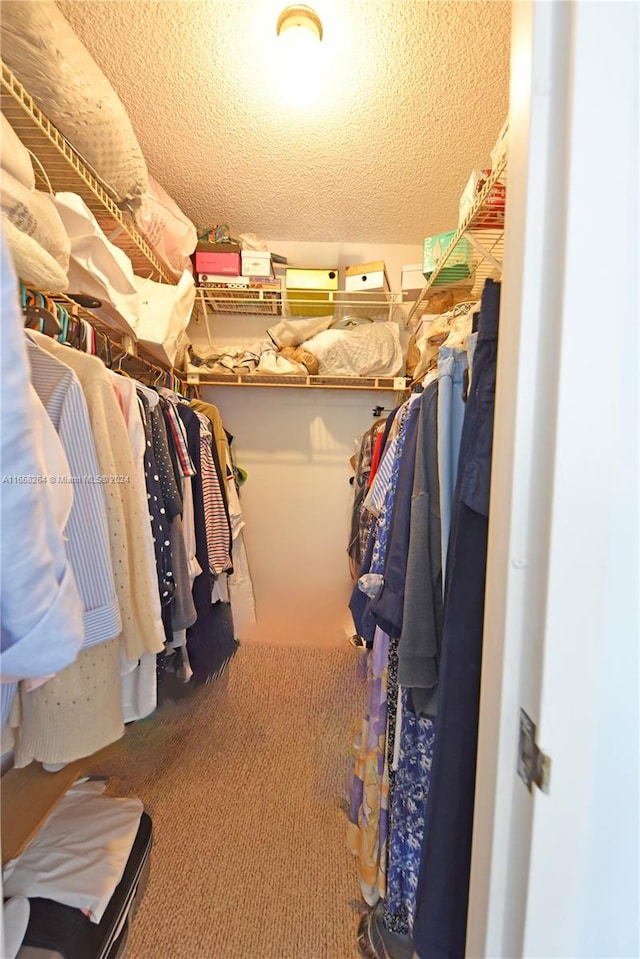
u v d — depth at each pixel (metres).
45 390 0.73
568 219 0.36
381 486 1.13
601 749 0.41
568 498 0.37
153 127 1.37
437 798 0.62
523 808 0.41
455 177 1.62
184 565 1.29
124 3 0.98
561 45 0.36
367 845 1.09
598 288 0.36
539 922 0.40
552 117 0.36
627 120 0.35
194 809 1.36
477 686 0.59
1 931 0.40
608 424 0.37
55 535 0.47
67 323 1.00
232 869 1.17
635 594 0.40
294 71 1.09
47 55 0.80
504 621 0.43
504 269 0.44
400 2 0.98
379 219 1.95
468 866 0.59
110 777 1.49
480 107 1.27
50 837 1.01
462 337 1.01
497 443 0.46
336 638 2.41
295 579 2.44
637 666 0.41
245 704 1.90
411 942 0.94
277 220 1.97
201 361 2.04
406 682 0.80
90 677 0.76
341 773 1.52
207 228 1.96
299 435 2.40
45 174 0.94
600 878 0.43
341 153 1.49
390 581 0.89
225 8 1.00
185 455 1.44
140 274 1.69
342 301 2.07
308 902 1.08
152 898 1.09
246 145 1.46
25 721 0.74
